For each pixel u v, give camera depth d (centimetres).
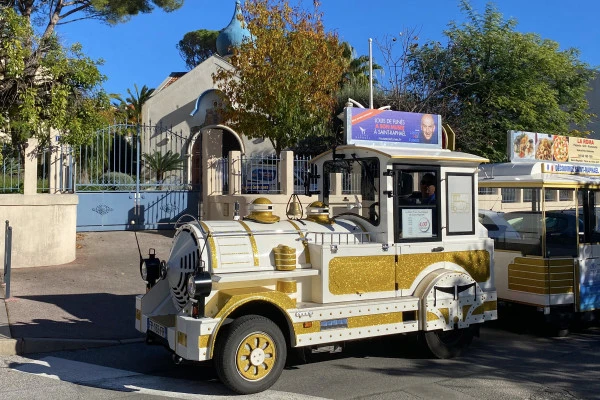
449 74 2114
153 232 1590
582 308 880
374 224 703
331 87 1848
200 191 1705
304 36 1780
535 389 625
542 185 848
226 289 599
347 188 753
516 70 2069
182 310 605
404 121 768
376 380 647
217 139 1662
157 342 648
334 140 2147
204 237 617
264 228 654
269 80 1744
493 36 2097
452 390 615
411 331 685
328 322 624
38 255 1162
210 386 614
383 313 662
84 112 1280
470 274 748
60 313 869
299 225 681
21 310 869
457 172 749
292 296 625
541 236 855
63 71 1224
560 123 2164
